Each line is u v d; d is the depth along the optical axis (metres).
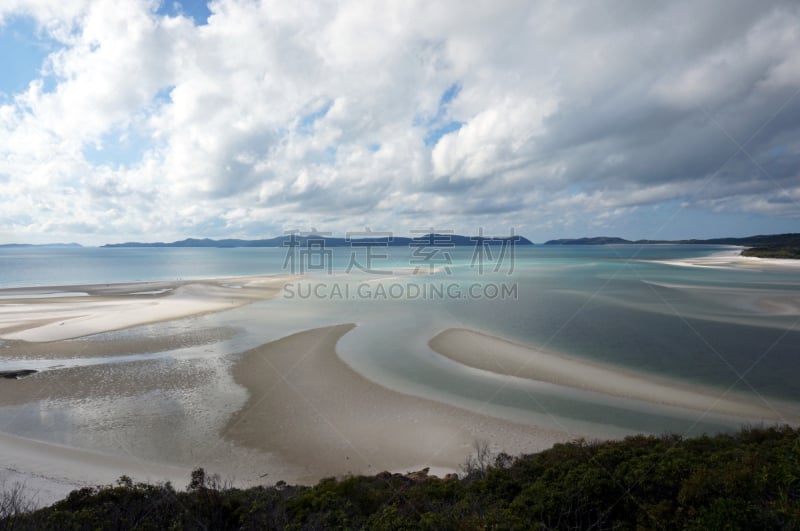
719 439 8.38
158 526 6.36
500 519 5.72
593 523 5.82
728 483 5.61
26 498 8.57
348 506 6.82
